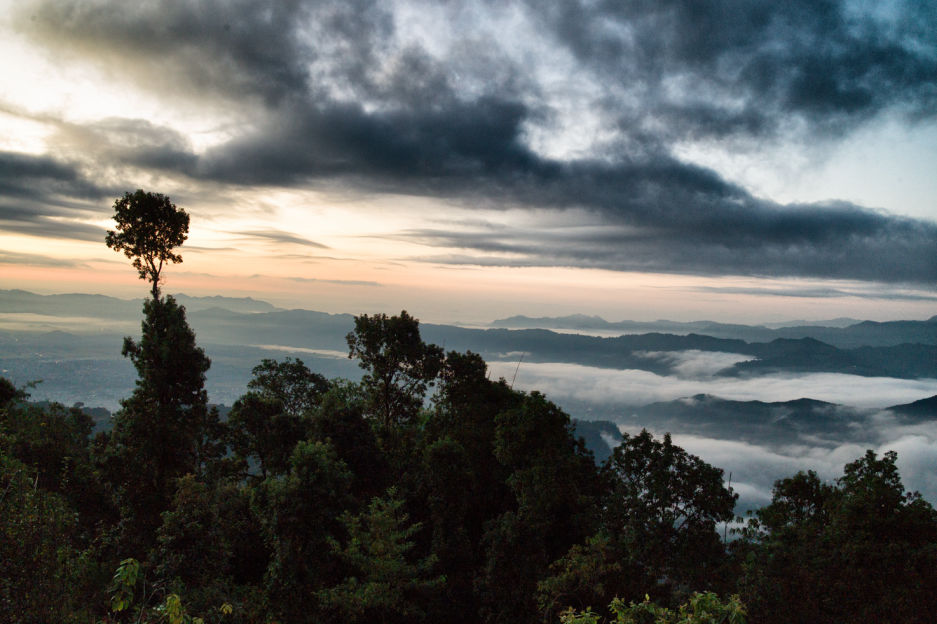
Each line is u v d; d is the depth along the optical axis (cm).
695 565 3102
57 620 1089
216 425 4166
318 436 3806
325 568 2773
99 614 1594
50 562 1110
